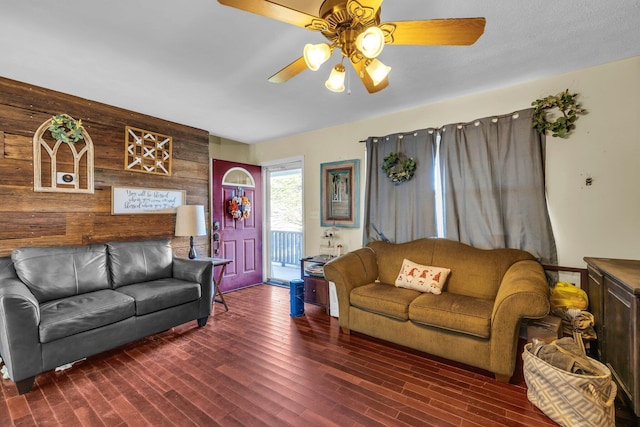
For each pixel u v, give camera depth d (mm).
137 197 3391
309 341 2727
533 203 2658
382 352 2520
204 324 3104
